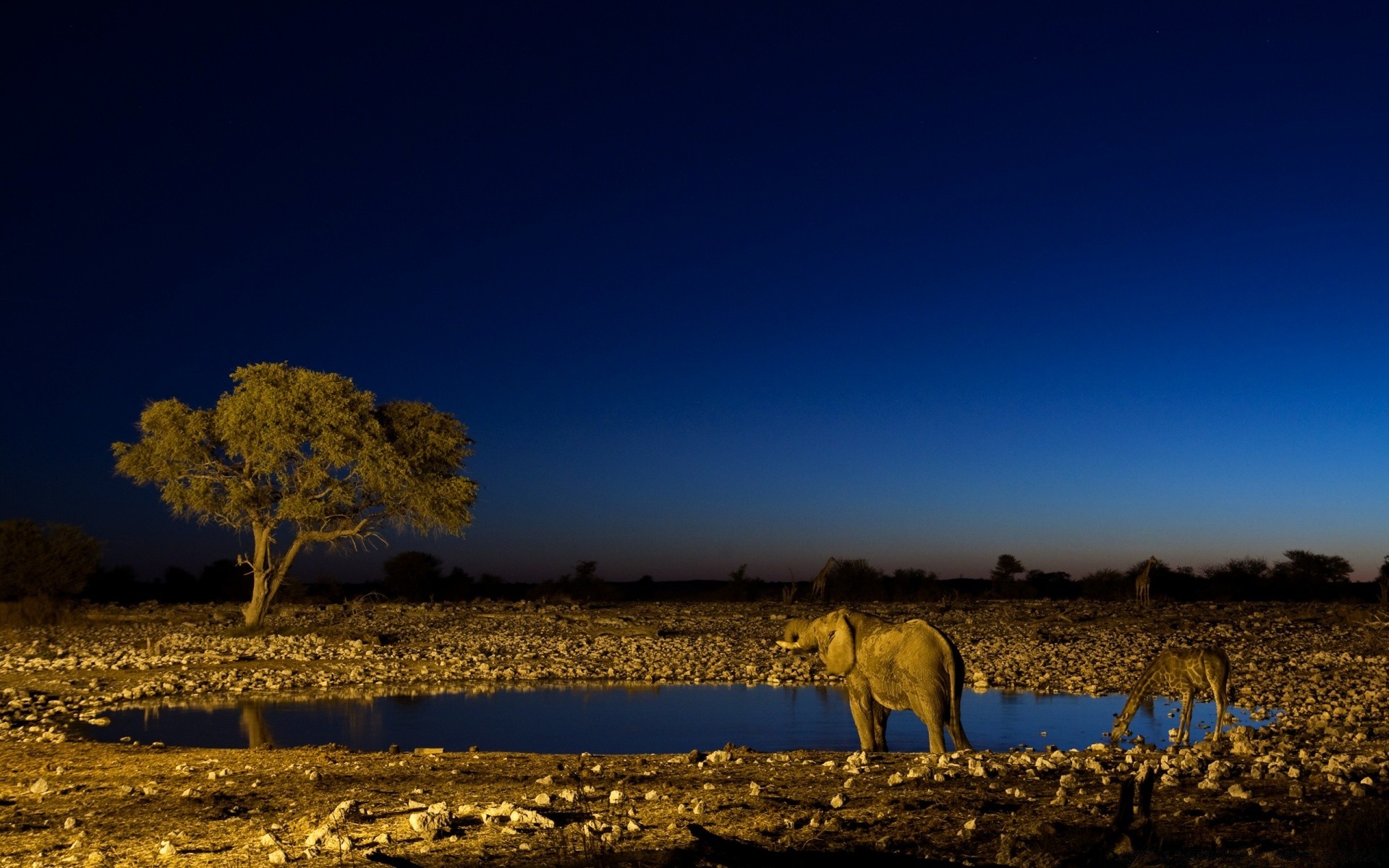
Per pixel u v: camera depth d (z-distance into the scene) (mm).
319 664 27797
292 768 13008
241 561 38062
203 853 8328
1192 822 8703
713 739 17859
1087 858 7395
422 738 17859
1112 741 15281
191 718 20016
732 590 64938
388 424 41906
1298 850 7711
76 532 44938
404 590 67062
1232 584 60969
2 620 41906
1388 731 14930
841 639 14641
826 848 7969
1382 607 44125
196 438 38438
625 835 8594
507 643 34188
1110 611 45750
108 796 11070
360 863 7742
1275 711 19516
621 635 37875
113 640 34844
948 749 16406
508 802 10148
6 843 8875
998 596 65875
